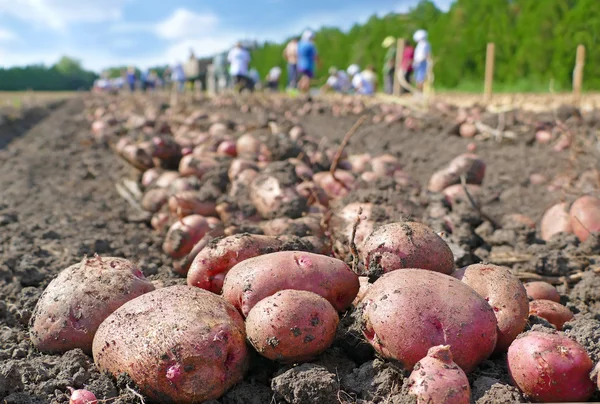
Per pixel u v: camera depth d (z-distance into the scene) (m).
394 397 0.32
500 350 0.38
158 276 0.53
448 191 0.79
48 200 0.93
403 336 0.33
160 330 0.34
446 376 0.31
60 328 0.39
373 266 0.41
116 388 0.35
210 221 0.61
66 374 0.36
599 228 0.60
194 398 0.33
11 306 0.48
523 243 0.62
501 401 0.32
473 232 0.64
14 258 0.59
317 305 0.35
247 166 0.80
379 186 0.71
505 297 0.38
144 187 0.93
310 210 0.64
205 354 0.33
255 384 0.36
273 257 0.38
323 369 0.34
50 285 0.41
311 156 0.92
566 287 0.52
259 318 0.34
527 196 0.85
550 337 0.33
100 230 0.75
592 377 0.32
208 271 0.42
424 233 0.41
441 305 0.34
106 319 0.37
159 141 0.95
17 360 0.38
